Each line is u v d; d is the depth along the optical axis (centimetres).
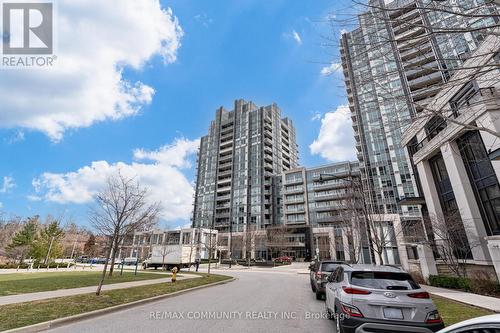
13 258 4259
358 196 2027
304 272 3522
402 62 450
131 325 683
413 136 2275
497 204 1469
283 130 10538
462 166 1700
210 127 10550
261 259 6531
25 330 595
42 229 4381
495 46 484
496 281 1207
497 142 1398
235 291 1447
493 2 380
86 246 6525
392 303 508
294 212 7538
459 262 1614
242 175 8688
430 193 2000
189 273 2881
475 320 252
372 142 5731
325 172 7506
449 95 1686
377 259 2566
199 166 10344
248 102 10019
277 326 688
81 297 1002
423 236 2005
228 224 8238
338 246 5812
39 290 1205
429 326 485
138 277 2119
